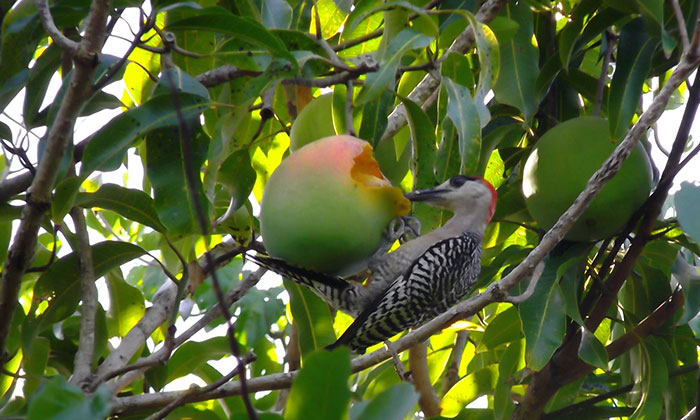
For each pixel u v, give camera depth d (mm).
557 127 8352
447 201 9148
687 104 8633
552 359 9039
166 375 8633
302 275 6570
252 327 9336
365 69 6570
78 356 6961
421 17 6926
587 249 8594
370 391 10094
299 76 6527
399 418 3979
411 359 9414
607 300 8859
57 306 7699
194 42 8039
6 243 8250
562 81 9766
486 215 9156
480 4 9258
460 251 8555
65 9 7172
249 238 8336
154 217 7562
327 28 8648
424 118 7340
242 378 3922
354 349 8141
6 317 6762
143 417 7918
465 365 11070
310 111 7559
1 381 8375
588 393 10617
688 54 6629
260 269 8438
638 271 9617
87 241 7488
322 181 6285
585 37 8922
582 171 7996
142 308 8734
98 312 8102
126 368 6824
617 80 8195
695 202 7199
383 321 7965
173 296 7957
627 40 8367
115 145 6438
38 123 7555
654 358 8789
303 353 8508
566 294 8383
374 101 7684
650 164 8398
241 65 6527
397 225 7664
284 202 6324
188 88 6664
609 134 8078
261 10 7535
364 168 6727
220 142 6492
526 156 9812
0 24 7680
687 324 9242
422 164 7551
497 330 9289
